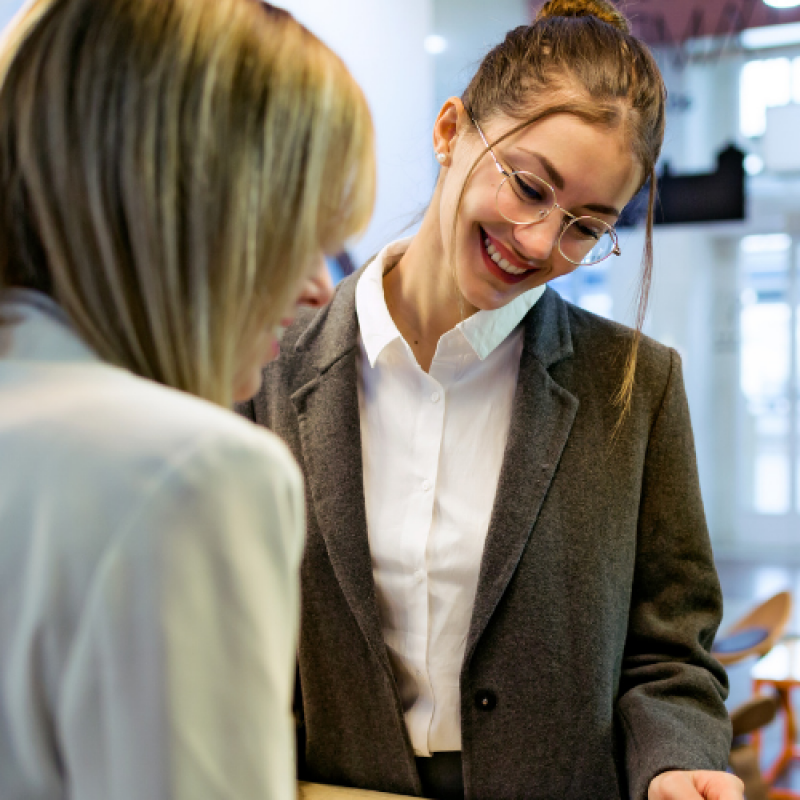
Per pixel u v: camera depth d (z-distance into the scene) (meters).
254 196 0.53
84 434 0.44
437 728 1.05
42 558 0.42
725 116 7.57
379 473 1.07
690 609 1.08
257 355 0.61
